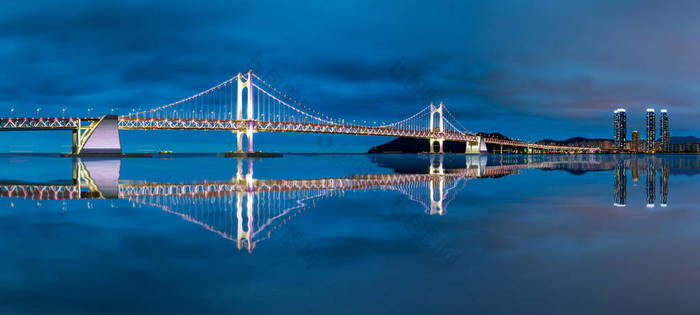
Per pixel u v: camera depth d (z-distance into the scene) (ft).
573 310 14.02
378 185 63.21
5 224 29.17
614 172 96.02
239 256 20.42
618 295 15.28
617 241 23.59
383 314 13.76
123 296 15.29
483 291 15.76
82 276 17.44
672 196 45.85
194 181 71.82
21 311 13.98
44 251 21.36
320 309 14.16
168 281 16.83
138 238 24.44
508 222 29.84
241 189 57.11
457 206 38.42
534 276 17.42
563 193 49.62
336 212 34.96
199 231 26.63
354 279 17.10
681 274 17.56
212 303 14.67
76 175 88.07
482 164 159.94
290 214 33.81
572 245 22.63
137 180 73.92
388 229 27.27
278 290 15.87
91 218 31.83
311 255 20.62
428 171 106.73
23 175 87.45
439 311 13.98
